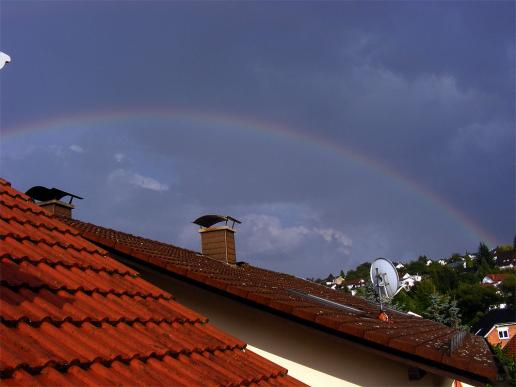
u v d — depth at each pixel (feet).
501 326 173.47
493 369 18.93
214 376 14.17
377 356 23.47
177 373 13.48
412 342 21.04
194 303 26.18
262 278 39.70
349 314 28.32
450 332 37.91
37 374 10.39
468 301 233.55
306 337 24.44
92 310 14.64
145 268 25.26
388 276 33.37
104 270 18.63
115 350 12.94
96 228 33.55
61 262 17.03
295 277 59.88
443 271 298.76
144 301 18.03
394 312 50.67
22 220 18.80
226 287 23.58
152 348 14.06
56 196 37.70
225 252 47.85
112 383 11.32
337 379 23.65
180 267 24.38
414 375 21.90
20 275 14.52
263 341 24.85
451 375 19.85
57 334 12.30
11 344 10.80
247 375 15.61
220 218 49.01
